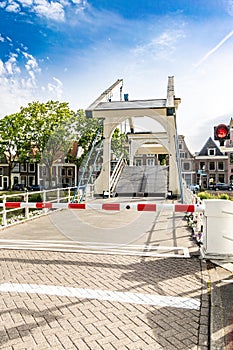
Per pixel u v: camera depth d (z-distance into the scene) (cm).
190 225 889
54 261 534
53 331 301
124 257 564
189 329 309
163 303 368
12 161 3912
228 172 4744
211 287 417
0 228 842
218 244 547
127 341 286
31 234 778
